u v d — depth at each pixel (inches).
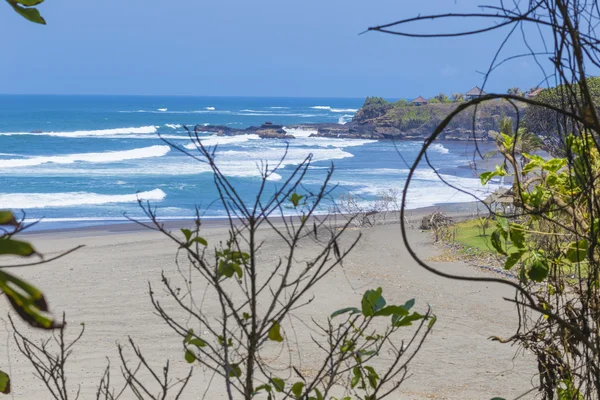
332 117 7381.9
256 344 82.6
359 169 2349.9
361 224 1041.5
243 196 1608.0
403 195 58.6
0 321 556.7
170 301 660.7
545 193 113.6
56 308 652.1
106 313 632.4
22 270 811.4
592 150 104.8
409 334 553.6
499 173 116.9
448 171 2158.0
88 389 435.8
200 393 430.3
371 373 98.4
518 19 65.3
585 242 107.3
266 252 815.7
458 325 587.5
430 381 451.2
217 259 87.0
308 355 473.7
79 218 1339.8
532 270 114.0
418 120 4252.0
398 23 63.7
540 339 117.3
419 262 59.0
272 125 4603.8
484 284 720.3
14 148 2967.5
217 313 594.2
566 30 65.7
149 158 2581.2
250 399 81.1
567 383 108.6
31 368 471.2
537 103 62.1
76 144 3228.3
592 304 100.9
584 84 63.2
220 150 3019.2
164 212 1422.2
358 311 88.9
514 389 434.6
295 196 89.4
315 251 828.6
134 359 502.6
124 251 948.6
